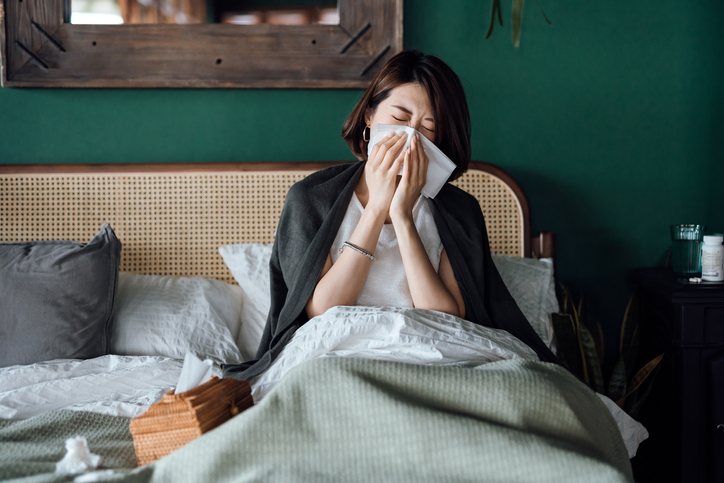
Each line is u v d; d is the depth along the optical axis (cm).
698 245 161
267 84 180
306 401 79
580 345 159
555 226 191
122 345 137
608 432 92
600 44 187
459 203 132
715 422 145
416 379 83
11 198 173
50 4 176
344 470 73
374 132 114
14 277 132
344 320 103
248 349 150
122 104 182
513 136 189
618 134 190
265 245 168
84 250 137
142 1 178
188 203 176
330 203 121
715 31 187
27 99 180
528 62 187
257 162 178
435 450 73
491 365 92
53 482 70
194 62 180
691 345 146
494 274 130
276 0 180
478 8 185
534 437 73
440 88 114
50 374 117
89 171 174
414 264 112
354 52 182
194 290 154
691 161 190
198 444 74
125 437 93
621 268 193
